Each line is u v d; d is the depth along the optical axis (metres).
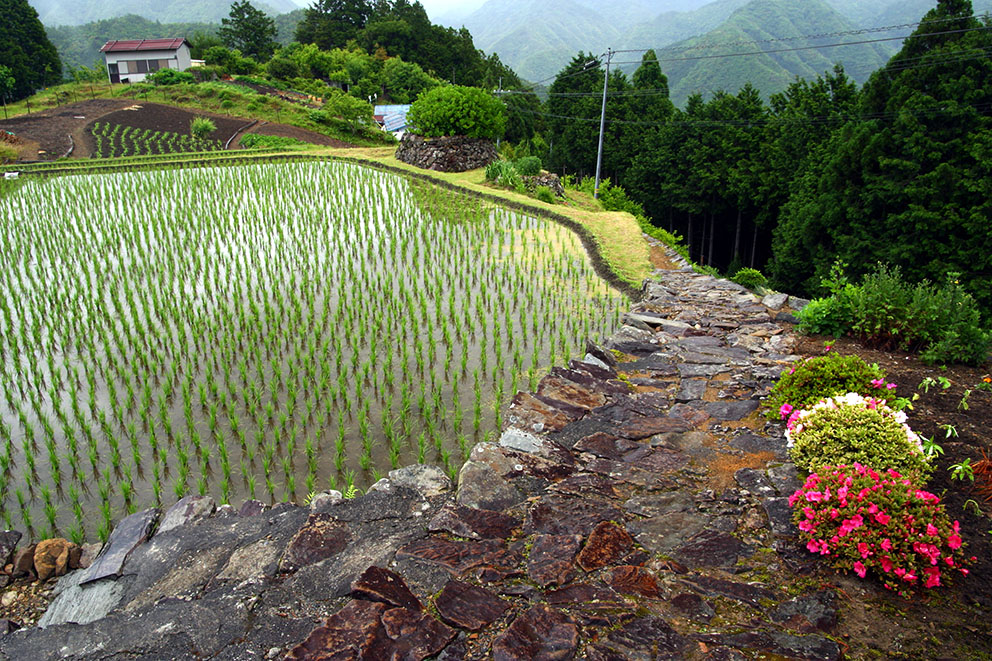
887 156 20.97
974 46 20.27
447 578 3.97
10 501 5.82
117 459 6.23
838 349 8.06
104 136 37.16
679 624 3.57
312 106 50.28
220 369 8.35
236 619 3.70
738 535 4.43
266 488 5.91
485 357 8.66
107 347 8.49
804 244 24.66
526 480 5.23
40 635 3.71
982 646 3.34
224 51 60.44
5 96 47.50
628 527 4.57
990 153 18.73
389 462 6.36
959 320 7.37
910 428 5.62
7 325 9.54
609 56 30.72
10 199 19.56
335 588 3.92
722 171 36.59
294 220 17.34
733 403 6.71
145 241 15.23
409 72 71.75
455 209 19.34
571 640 3.42
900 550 3.86
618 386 7.29
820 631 3.49
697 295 11.23
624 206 32.69
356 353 8.50
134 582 4.25
